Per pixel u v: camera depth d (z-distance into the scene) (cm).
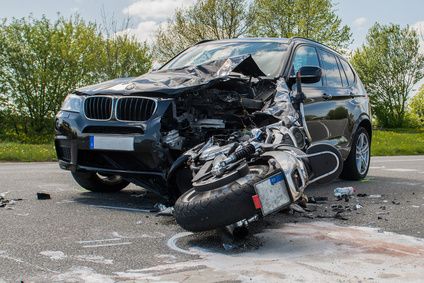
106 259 371
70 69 3650
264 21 3719
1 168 1054
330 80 784
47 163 1259
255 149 436
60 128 590
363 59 6756
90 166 577
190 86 544
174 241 426
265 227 476
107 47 2800
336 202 632
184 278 330
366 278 336
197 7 3622
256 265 360
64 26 3703
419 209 591
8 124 3719
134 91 551
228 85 563
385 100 6725
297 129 559
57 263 360
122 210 556
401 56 6631
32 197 632
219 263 364
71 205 581
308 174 464
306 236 445
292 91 627
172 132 538
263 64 652
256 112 552
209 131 547
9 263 357
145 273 340
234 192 405
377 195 697
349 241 430
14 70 3653
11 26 3653
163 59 3659
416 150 2339
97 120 562
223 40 739
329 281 329
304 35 3647
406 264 368
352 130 820
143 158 543
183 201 434
